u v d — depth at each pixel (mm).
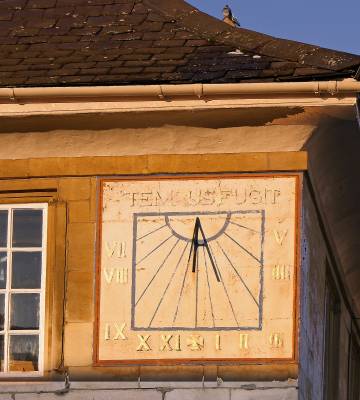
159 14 21984
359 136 20891
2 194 21094
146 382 20406
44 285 20828
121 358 20484
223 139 20797
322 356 22203
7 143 21094
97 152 20984
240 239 20594
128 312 20578
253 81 20625
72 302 20703
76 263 20797
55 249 20859
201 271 20562
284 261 20500
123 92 20594
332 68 20547
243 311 20438
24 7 22422
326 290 22750
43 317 20734
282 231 20578
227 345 20375
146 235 20734
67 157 21031
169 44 21484
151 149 20906
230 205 20688
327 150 21141
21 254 20938
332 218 22641
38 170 21047
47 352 20625
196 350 20406
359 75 20406
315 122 20672
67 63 21359
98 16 22125
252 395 20266
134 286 20625
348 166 21500
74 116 20781
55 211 20953
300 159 20703
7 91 20719
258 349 20344
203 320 20453
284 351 20328
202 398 20312
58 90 20688
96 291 20672
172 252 20656
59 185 21000
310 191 21234
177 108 20609
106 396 20438
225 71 20828
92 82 20938
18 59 21516
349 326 25062
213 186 20750
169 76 20891
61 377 20516
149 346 20469
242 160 20750
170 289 20578
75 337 20609
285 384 20250
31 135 21000
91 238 20828
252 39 21266
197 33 21547
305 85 20422
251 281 20484
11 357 20688
